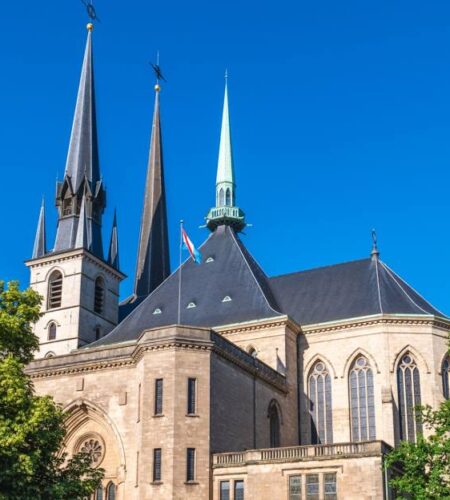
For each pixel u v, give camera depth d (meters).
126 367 76.88
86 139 123.12
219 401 72.62
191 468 68.56
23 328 55.16
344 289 95.31
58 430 53.50
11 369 52.22
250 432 77.12
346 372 87.94
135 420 74.31
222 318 91.44
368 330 88.25
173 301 97.00
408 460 57.91
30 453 51.19
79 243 112.38
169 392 70.25
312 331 90.81
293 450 67.38
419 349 86.69
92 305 112.81
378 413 85.12
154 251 143.75
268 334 88.06
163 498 66.94
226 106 115.06
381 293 91.69
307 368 89.94
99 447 76.75
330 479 65.38
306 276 100.44
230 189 108.50
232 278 96.19
